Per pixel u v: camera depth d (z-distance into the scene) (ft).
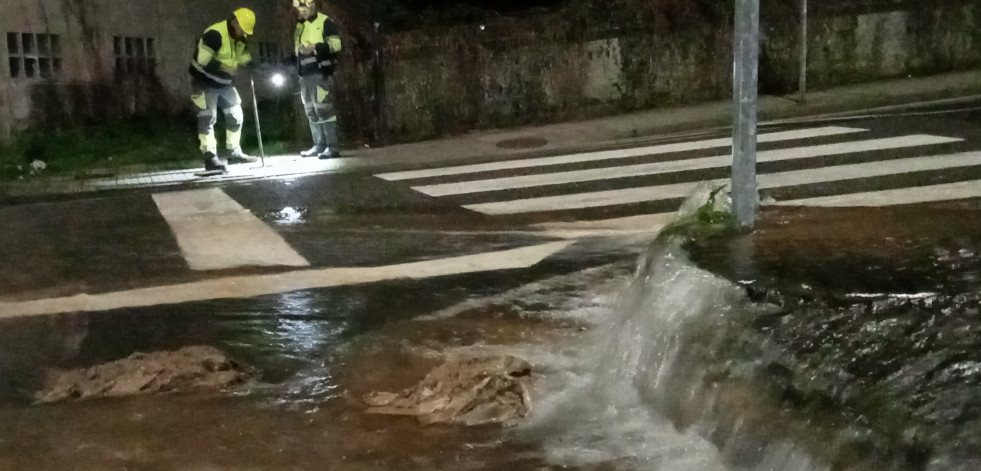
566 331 16.33
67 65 43.27
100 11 44.16
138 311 18.66
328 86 40.60
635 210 26.32
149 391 14.42
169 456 12.03
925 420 8.65
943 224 16.01
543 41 48.21
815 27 47.78
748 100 16.01
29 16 41.16
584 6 50.42
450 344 16.02
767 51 47.52
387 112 47.19
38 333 17.44
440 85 47.67
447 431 12.53
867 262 13.41
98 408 13.79
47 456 12.12
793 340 10.88
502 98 48.39
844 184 25.70
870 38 48.49
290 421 13.10
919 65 49.32
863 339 10.60
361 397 13.91
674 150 35.76
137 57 46.52
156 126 46.34
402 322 17.35
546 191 29.99
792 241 15.02
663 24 48.70
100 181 36.63
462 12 51.31
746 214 16.38
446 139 45.52
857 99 42.55
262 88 51.24
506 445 11.98
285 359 15.70
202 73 37.83
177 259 23.18
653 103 49.24
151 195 33.45
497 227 25.38
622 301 16.31
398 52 46.96
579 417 12.67
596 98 49.03
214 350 15.75
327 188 33.19
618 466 11.09
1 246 25.46
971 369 9.55
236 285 20.40
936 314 11.05
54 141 42.14
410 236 24.81
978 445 8.13
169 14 47.75
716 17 49.21
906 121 36.09
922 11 48.78
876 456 8.71
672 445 11.41
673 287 13.44
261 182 35.55
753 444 10.30
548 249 22.44
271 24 53.11
